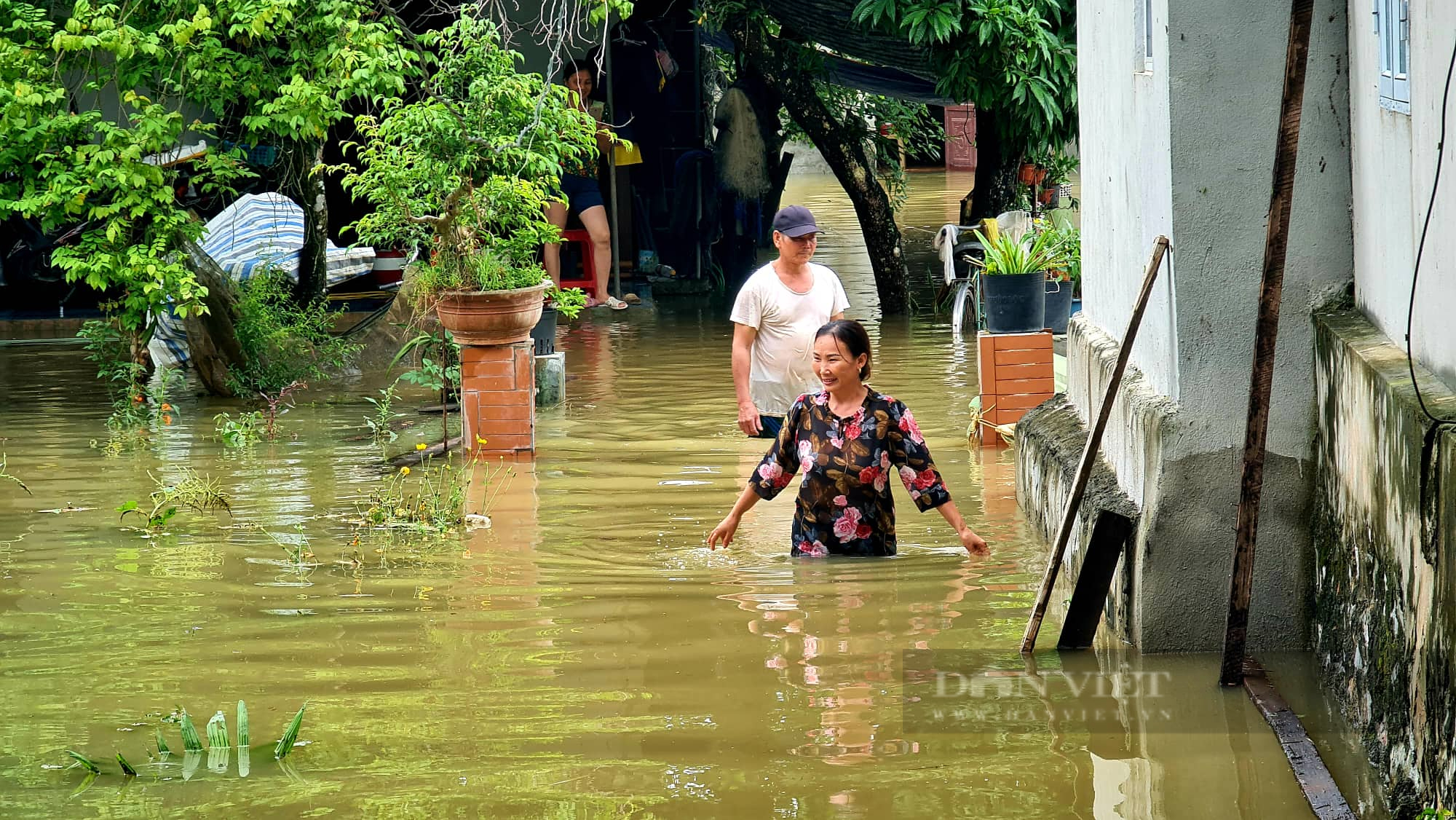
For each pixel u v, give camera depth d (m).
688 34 41.28
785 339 18.25
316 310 28.98
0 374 27.61
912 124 46.75
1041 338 20.02
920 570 14.12
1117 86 14.06
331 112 24.03
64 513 16.94
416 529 16.06
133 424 22.86
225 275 25.62
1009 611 12.80
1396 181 10.21
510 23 35.47
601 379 26.53
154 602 13.39
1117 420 13.27
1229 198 11.52
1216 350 11.59
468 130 22.23
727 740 9.89
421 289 20.81
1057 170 38.06
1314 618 11.59
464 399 20.30
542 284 21.11
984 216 35.72
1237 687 10.90
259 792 9.16
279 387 25.39
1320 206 11.60
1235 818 8.59
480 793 9.09
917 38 30.36
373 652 11.88
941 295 34.47
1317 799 8.71
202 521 16.62
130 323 24.11
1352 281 11.62
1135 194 13.32
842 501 14.52
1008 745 9.76
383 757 9.69
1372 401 9.81
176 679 11.31
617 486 18.20
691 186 40.59
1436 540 8.26
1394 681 9.16
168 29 23.02
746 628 12.37
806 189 68.06
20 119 22.91
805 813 8.73
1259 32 11.41
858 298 36.75
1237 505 11.66
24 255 35.22
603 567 14.45
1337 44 11.47
